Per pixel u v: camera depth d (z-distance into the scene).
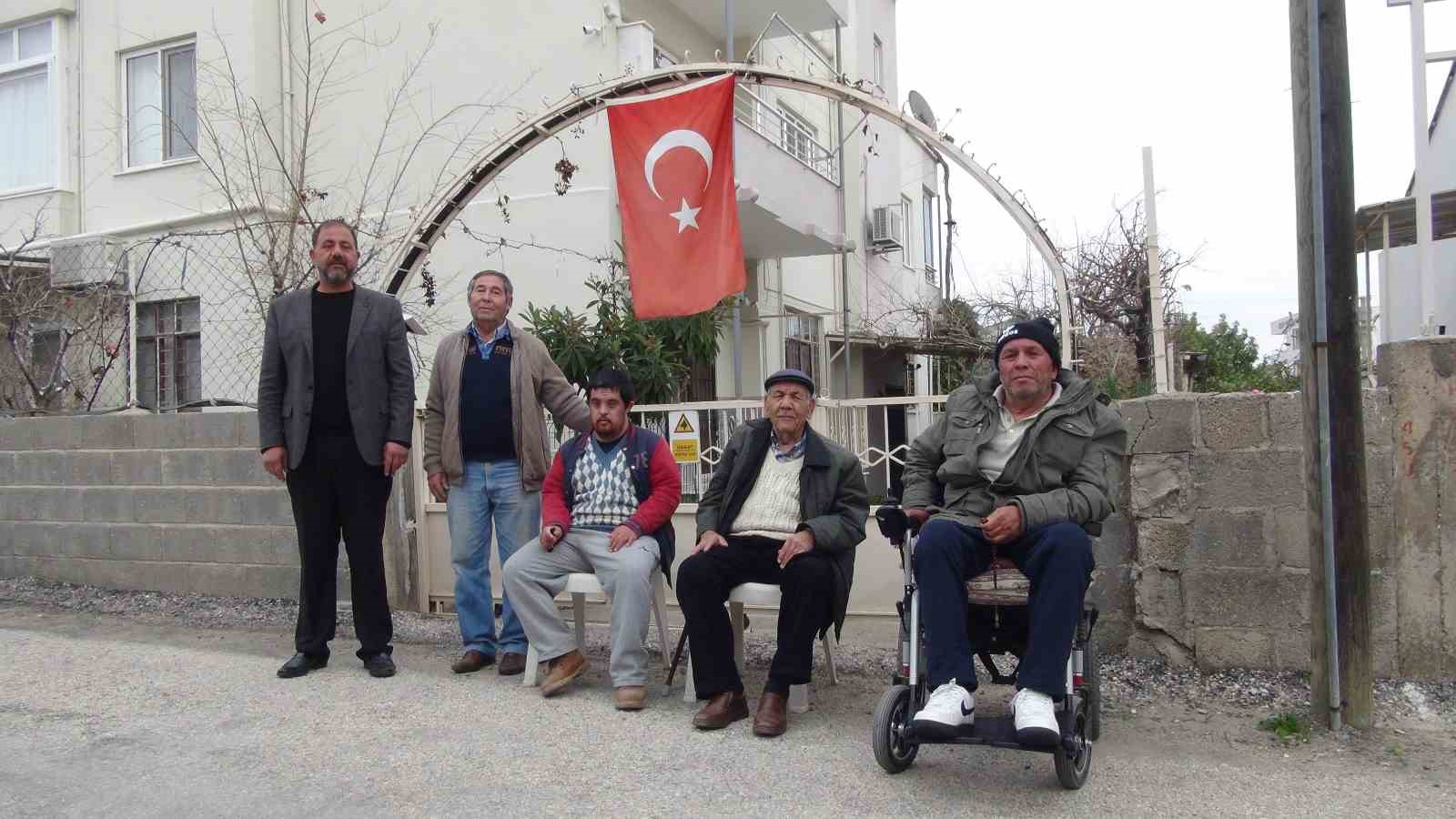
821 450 4.68
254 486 7.05
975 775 3.79
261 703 4.75
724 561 4.59
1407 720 4.35
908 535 3.98
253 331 10.62
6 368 9.46
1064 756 3.49
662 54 11.54
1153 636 5.04
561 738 4.25
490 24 10.28
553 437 7.03
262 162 10.91
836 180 13.51
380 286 6.44
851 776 3.79
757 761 3.96
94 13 12.09
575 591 4.93
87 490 7.57
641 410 6.69
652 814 3.45
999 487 4.03
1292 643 4.83
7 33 12.60
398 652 5.80
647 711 4.66
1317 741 4.13
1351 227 4.14
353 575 5.27
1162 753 4.03
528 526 5.41
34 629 6.39
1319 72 4.13
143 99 11.92
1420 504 4.70
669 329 8.47
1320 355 4.16
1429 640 4.70
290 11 11.11
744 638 6.10
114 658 5.59
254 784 3.75
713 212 5.93
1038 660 3.50
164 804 3.57
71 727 4.40
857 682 5.14
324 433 5.21
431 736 4.28
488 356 5.39
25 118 12.55
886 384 16.78
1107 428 4.02
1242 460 4.88
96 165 12.03
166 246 11.16
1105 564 5.18
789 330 13.62
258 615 6.66
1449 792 3.61
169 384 11.33
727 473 4.91
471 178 6.36
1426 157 5.18
